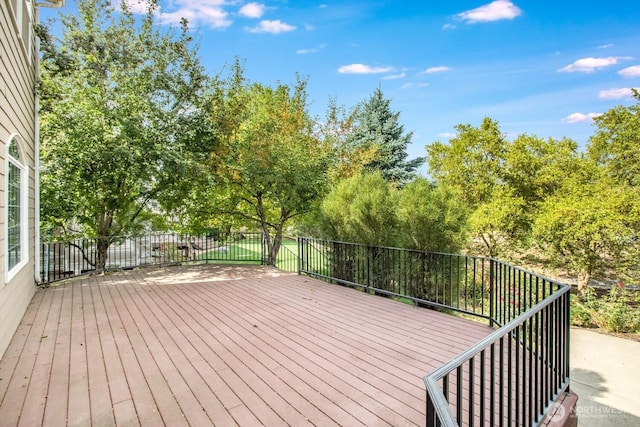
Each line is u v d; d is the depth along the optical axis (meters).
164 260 9.57
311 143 9.75
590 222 9.29
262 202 10.16
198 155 8.52
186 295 5.85
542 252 11.05
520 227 12.04
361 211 6.34
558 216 9.73
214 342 3.75
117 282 6.94
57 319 4.57
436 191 5.51
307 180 8.77
